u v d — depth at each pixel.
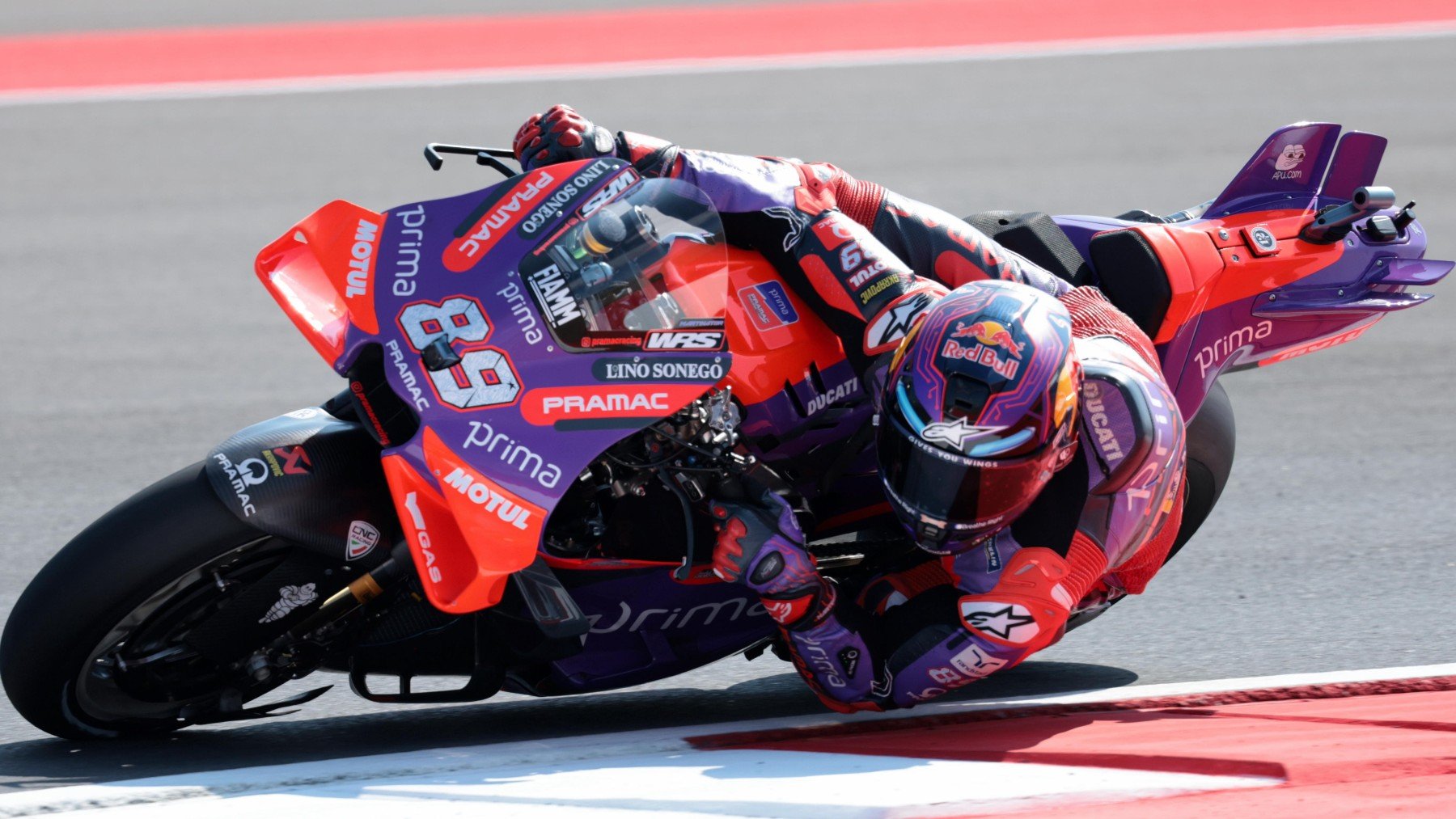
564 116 13.30
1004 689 14.70
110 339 28.27
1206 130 46.38
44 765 12.35
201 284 31.97
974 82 53.16
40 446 22.67
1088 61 56.53
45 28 64.38
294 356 27.36
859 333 12.34
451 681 15.17
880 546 13.63
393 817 9.59
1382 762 10.27
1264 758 10.44
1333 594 17.44
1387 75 54.03
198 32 63.19
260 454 11.84
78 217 37.25
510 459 11.08
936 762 10.95
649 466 11.84
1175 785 9.92
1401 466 22.08
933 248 13.68
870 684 12.23
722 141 44.88
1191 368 15.17
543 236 11.90
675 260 12.08
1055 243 15.10
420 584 12.07
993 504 11.38
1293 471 21.86
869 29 63.00
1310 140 16.11
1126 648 15.93
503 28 64.00
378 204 38.44
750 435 12.70
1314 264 15.67
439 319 11.47
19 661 11.79
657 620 12.98
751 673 15.51
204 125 47.06
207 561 11.64
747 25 64.38
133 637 12.07
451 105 49.69
